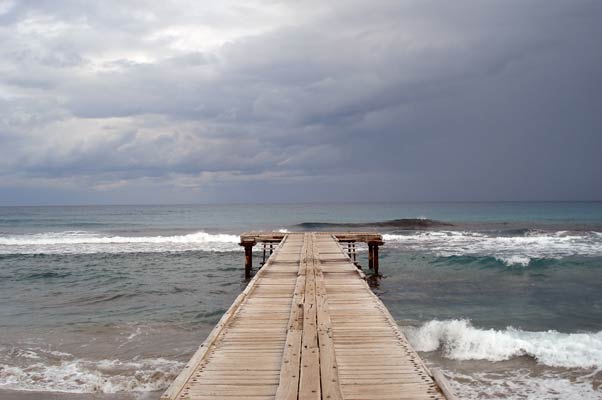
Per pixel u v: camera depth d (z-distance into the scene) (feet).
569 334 37.52
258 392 14.49
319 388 13.97
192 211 336.08
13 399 27.45
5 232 143.95
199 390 14.66
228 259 83.20
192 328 41.65
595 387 28.43
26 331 40.68
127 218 234.17
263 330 21.48
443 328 38.45
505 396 27.37
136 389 28.96
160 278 66.54
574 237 104.37
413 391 14.57
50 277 67.21
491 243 97.96
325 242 59.31
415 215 231.91
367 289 30.63
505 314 45.27
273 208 396.57
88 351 35.50
